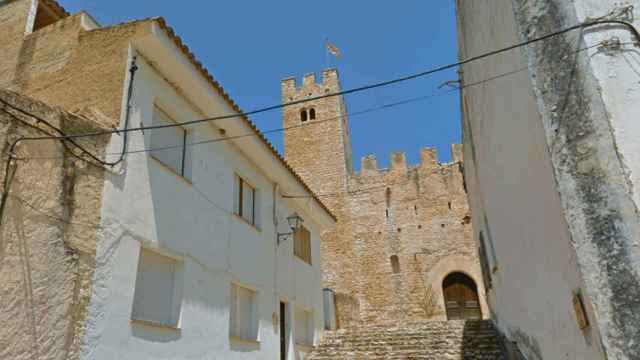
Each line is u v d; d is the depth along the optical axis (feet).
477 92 24.47
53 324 15.46
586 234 10.24
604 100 10.69
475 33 22.91
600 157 10.42
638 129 10.34
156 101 23.98
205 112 27.99
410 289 84.23
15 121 15.64
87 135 18.57
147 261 21.50
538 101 11.65
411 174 93.30
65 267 16.31
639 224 9.76
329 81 106.52
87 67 22.75
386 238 89.35
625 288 9.50
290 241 40.24
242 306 30.37
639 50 10.86
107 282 18.07
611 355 9.30
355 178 96.58
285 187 39.86
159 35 22.38
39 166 16.17
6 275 14.30
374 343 38.70
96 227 18.04
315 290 45.29
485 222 31.17
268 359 31.55
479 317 80.59
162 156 24.16
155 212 21.91
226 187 29.81
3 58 26.32
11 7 27.96
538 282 15.81
